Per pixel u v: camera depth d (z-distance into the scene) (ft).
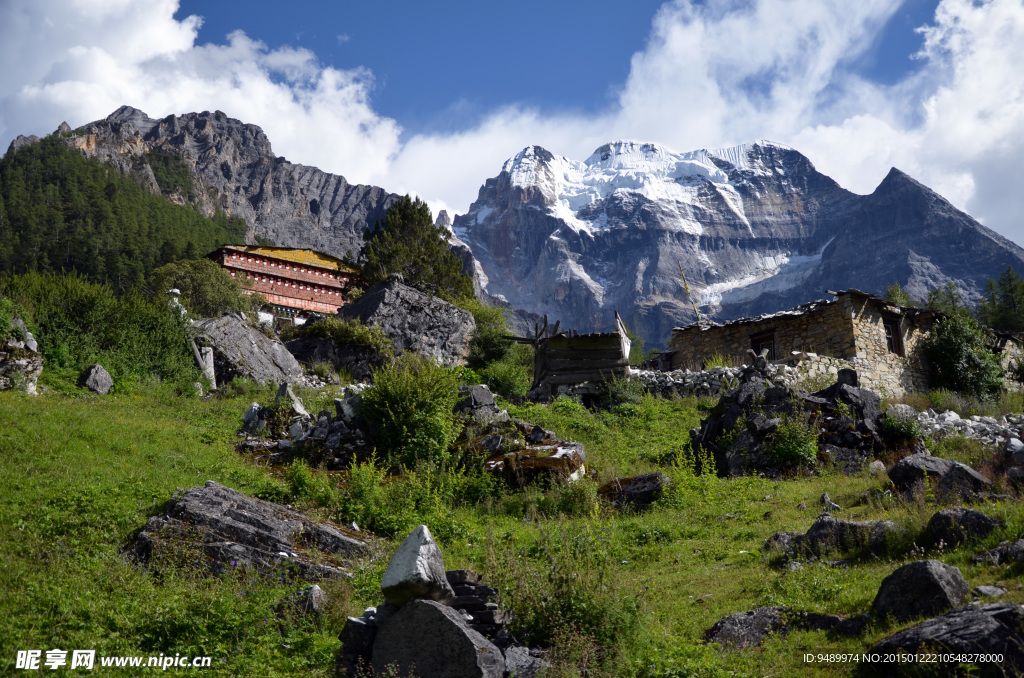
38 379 59.26
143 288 133.80
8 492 32.63
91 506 31.65
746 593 26.91
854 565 27.43
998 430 53.47
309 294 198.49
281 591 27.25
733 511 40.40
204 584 27.14
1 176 478.59
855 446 49.96
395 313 107.14
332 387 80.23
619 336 83.10
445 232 165.27
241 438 53.16
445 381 55.31
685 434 64.28
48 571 26.25
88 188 472.03
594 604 23.59
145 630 23.31
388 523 37.91
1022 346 118.52
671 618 25.50
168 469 41.11
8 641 21.38
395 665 20.61
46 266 337.72
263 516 32.96
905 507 33.58
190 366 73.15
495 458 49.39
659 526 38.47
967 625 18.80
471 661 20.15
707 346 113.91
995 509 29.40
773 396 53.88
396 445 51.31
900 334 101.19
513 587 24.67
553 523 39.50
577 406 72.13
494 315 125.59
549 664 21.13
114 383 64.64
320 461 50.14
